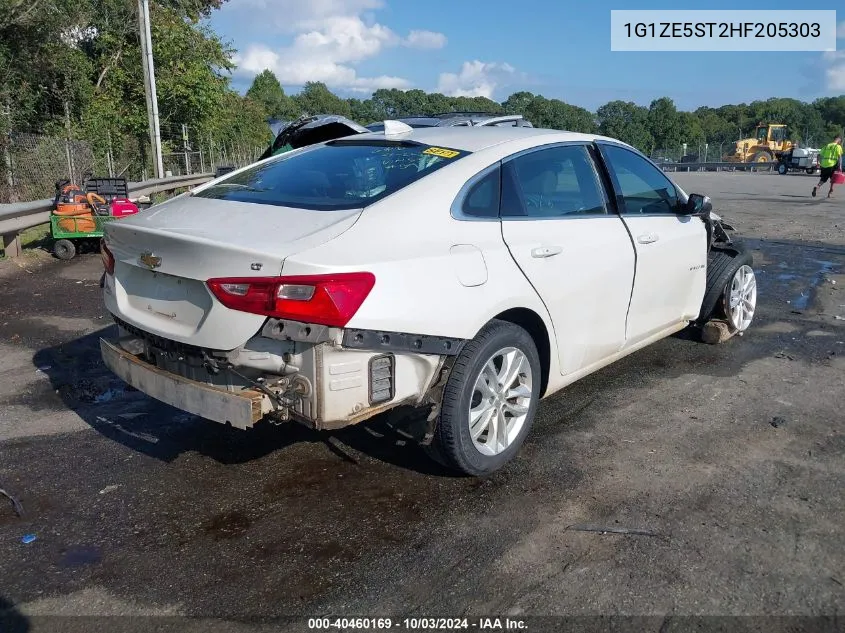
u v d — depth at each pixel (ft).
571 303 12.94
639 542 10.07
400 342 10.06
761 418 14.32
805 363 17.60
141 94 74.74
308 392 9.70
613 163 14.92
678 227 16.12
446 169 11.76
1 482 11.93
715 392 15.70
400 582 9.29
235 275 9.68
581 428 13.88
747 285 19.48
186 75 77.36
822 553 9.78
